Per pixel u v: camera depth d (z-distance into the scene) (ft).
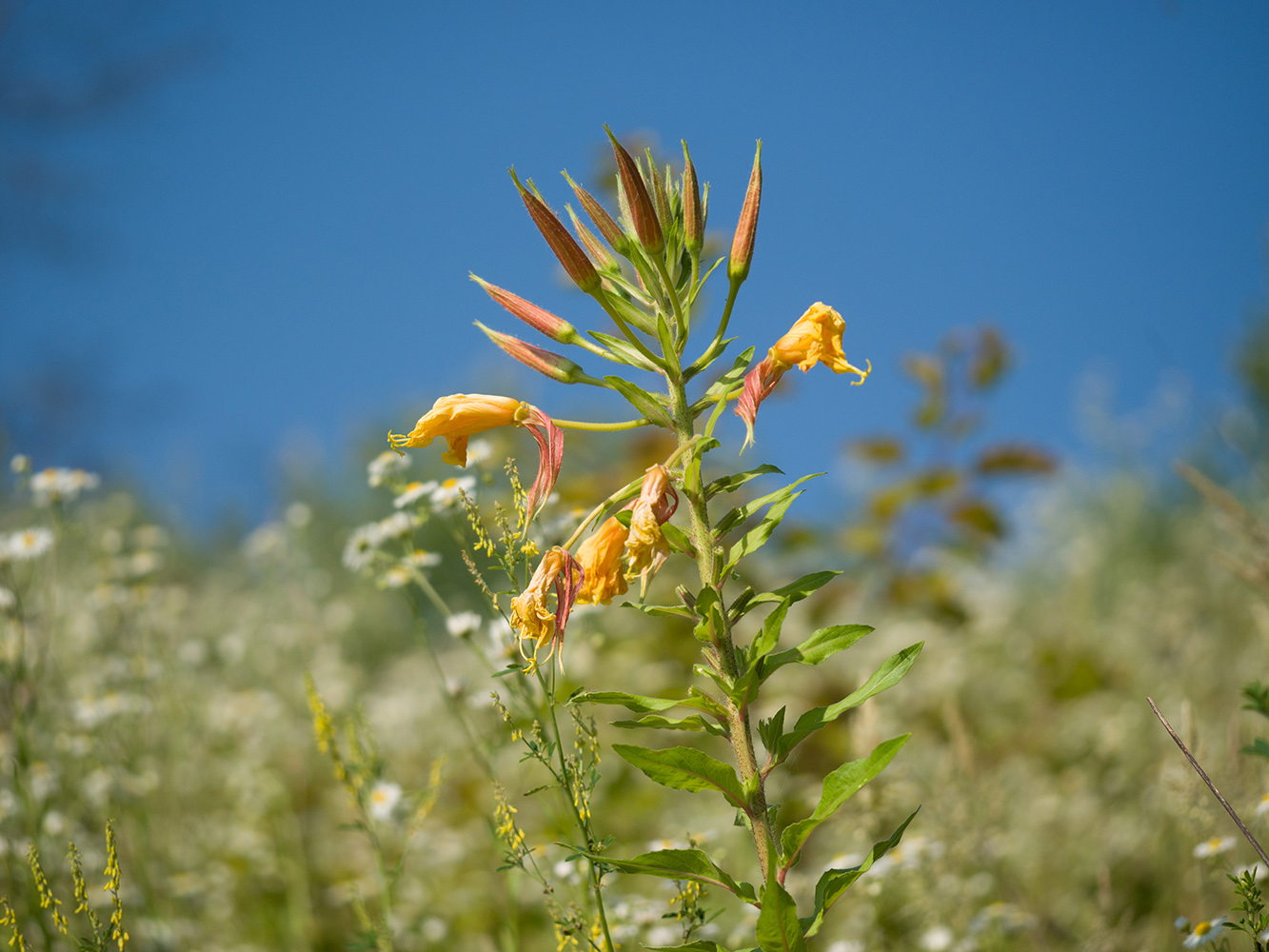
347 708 16.06
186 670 15.70
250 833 14.40
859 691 6.09
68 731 12.62
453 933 12.60
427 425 6.55
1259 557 9.41
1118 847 12.39
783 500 6.22
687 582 15.72
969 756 10.81
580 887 8.61
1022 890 11.33
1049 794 14.35
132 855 11.71
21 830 10.70
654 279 6.62
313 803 15.64
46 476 12.22
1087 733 15.79
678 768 5.96
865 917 10.53
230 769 15.72
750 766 6.09
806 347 6.17
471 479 9.84
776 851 6.07
